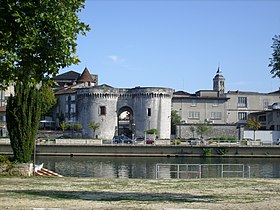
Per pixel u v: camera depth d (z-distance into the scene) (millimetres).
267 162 72500
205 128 107938
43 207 14383
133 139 94812
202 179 29594
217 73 179000
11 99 31516
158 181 27469
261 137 100000
